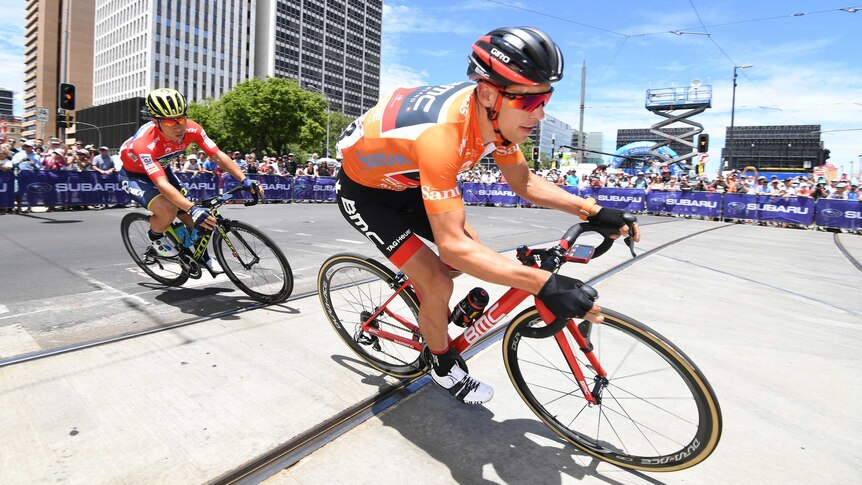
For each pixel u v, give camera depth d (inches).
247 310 115.9
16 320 105.6
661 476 60.3
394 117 60.4
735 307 138.5
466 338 71.1
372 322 84.7
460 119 55.7
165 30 2829.7
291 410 70.7
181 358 87.0
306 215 375.6
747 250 266.2
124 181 124.5
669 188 563.2
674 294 150.2
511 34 51.1
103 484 53.2
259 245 118.1
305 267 172.1
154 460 57.7
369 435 66.4
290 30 3550.7
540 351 90.2
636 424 66.2
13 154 369.1
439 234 54.6
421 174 55.4
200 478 54.7
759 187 520.4
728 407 78.5
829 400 82.0
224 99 1879.9
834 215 447.5
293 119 1862.7
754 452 65.9
